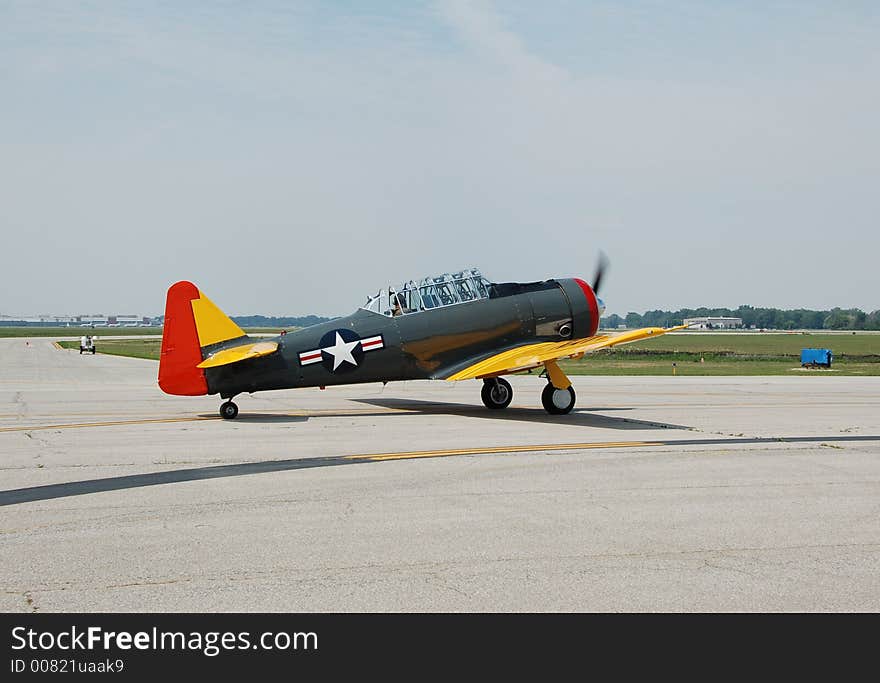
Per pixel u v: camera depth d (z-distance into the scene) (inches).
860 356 2226.9
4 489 351.9
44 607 212.5
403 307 693.3
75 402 824.3
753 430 574.9
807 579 234.2
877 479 380.5
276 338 665.6
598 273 795.4
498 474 390.3
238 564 244.8
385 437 533.3
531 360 650.8
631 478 380.8
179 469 403.2
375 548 261.7
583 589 225.9
